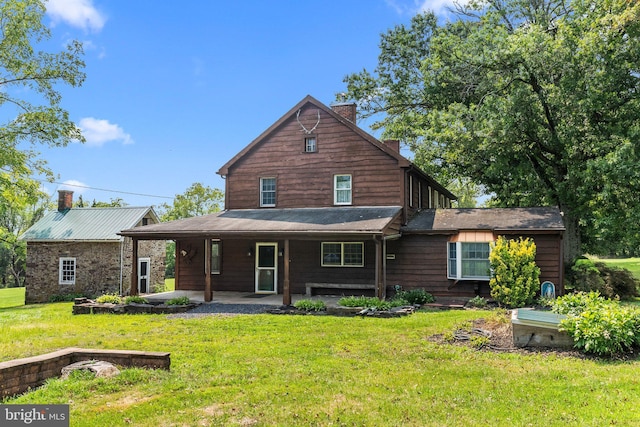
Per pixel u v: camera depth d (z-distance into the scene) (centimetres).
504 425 469
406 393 576
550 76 1948
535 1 2291
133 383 627
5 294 3094
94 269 2288
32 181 2245
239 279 1881
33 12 2142
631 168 1570
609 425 459
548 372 656
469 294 1570
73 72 2220
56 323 1254
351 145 1791
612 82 1792
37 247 2367
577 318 786
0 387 581
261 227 1530
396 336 942
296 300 1580
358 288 1670
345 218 1577
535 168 2133
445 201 2759
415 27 2861
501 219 1616
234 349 848
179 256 1966
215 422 488
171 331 1059
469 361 732
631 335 732
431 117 2208
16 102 2141
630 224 1761
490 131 1903
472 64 2075
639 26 1652
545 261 1495
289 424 482
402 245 1655
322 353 807
